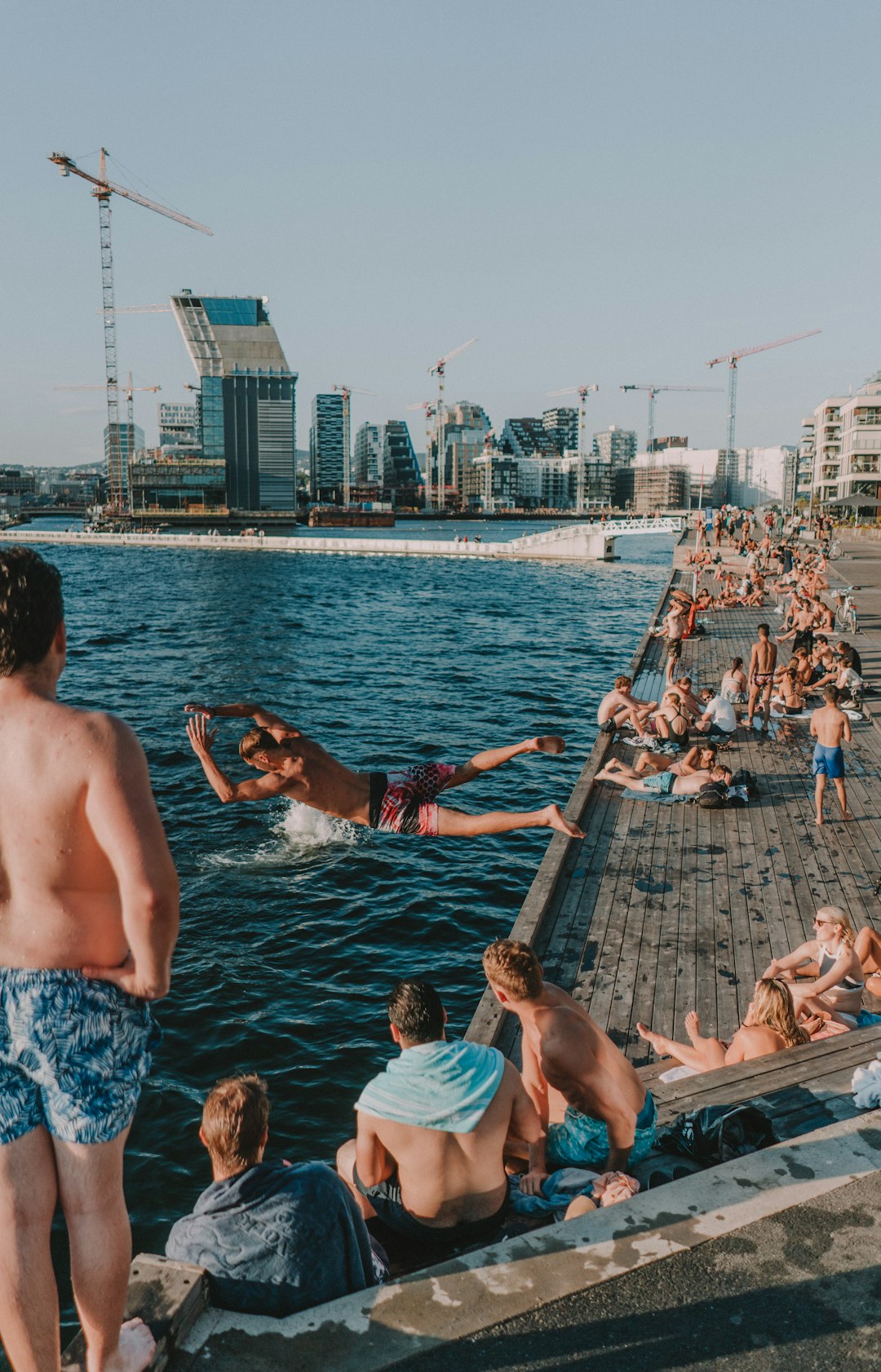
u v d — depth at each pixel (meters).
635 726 16.77
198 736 3.68
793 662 20.97
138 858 1.78
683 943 9.27
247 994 10.88
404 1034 3.77
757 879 10.88
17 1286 1.90
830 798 13.85
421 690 29.33
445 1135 3.63
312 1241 2.81
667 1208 2.98
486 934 12.49
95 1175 1.94
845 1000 7.19
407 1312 2.53
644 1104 4.41
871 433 111.94
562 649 37.91
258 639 41.28
